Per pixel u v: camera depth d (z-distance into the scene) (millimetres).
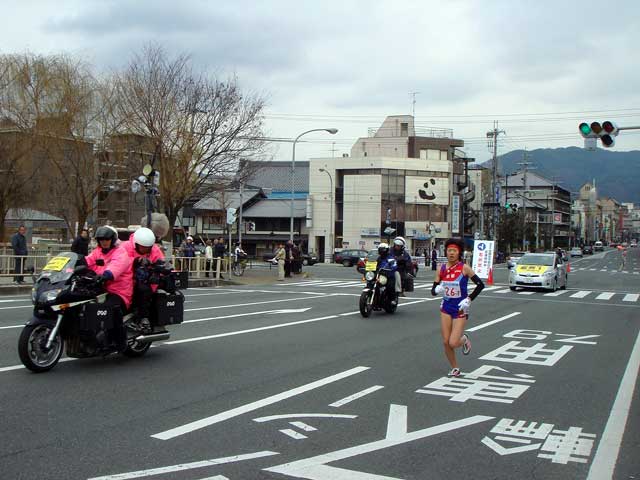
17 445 5273
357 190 66438
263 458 5062
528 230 87125
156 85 29250
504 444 5590
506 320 15445
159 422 6027
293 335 11922
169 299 9148
